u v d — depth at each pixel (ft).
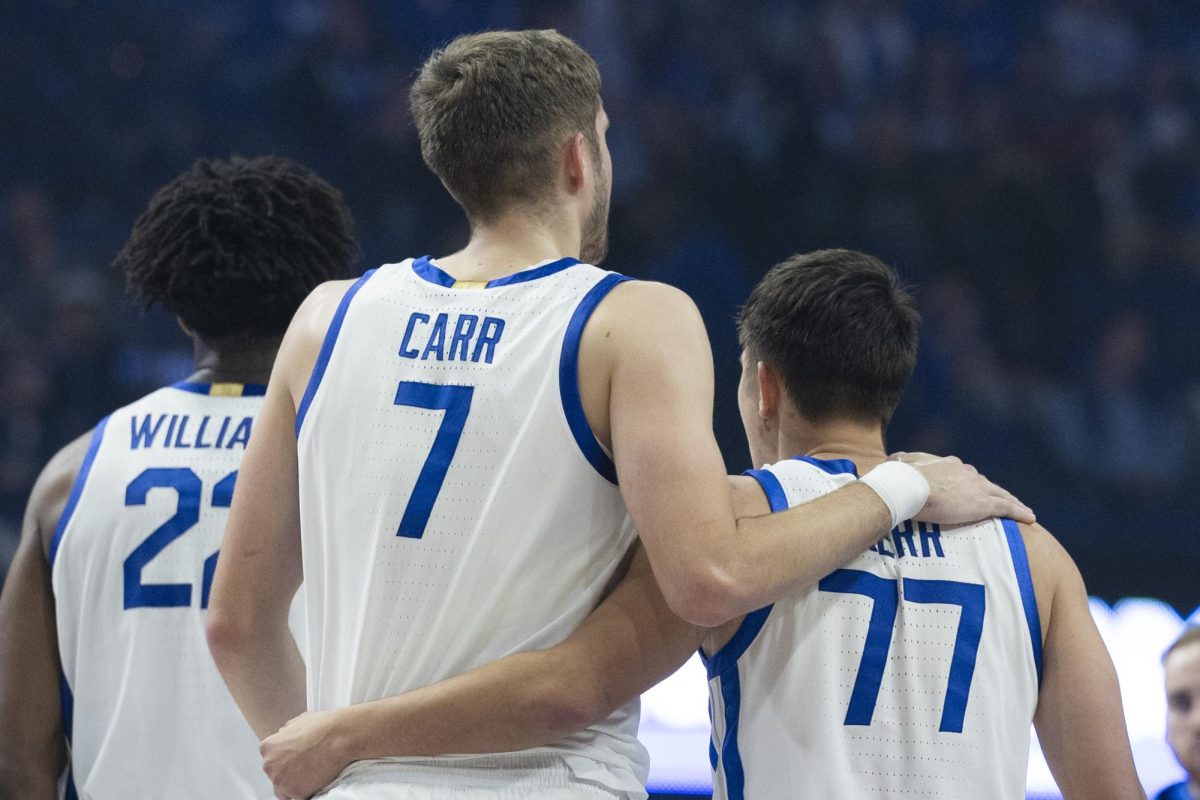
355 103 85.71
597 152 18.38
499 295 17.24
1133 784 17.94
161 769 20.79
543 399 16.53
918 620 17.97
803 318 19.30
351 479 17.04
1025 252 83.30
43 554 21.68
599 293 16.89
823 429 19.48
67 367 69.41
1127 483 72.69
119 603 21.15
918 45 91.71
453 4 90.22
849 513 17.22
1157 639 49.88
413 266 18.16
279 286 22.52
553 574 16.52
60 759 21.49
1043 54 91.56
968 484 18.94
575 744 16.62
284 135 84.33
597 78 18.43
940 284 81.71
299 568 18.54
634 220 81.71
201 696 20.90
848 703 17.56
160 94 84.28
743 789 17.56
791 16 91.25
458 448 16.67
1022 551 18.66
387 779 16.15
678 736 43.27
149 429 21.97
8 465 66.18
